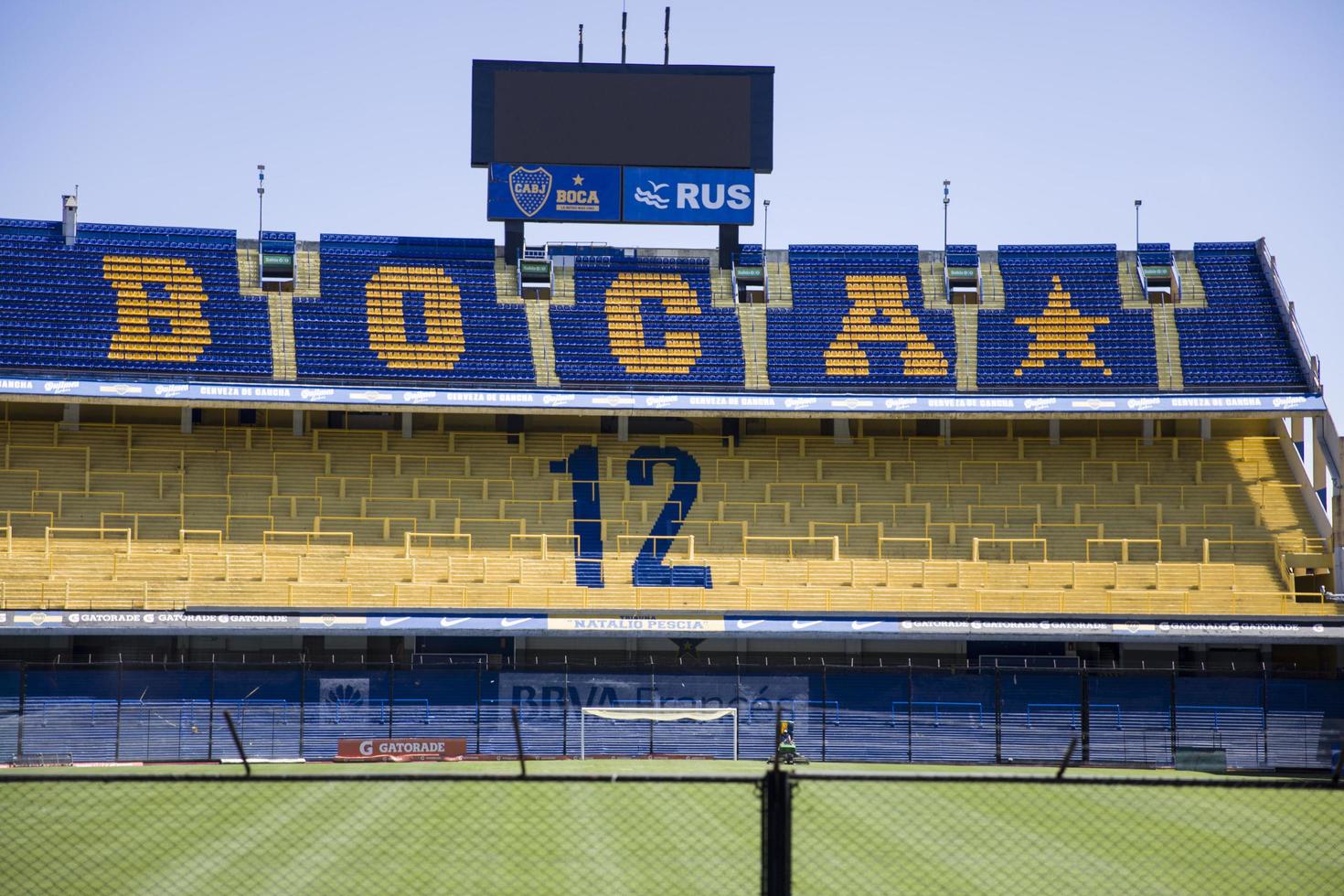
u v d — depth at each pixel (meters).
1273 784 14.44
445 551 55.44
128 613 48.50
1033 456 61.34
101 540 53.12
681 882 20.84
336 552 54.50
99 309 58.91
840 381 61.16
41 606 48.50
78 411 57.56
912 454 61.44
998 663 52.88
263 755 45.16
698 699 48.81
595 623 51.09
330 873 21.34
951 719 47.84
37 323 57.66
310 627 49.56
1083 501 59.22
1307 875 22.53
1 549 51.78
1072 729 47.59
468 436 60.22
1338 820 28.72
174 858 22.59
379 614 50.56
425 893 19.97
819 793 31.78
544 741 47.53
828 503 59.03
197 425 58.81
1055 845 25.03
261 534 54.97
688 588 53.56
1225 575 55.22
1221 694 48.69
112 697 46.41
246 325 59.97
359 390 57.81
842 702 49.19
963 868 22.67
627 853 23.16
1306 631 50.69
